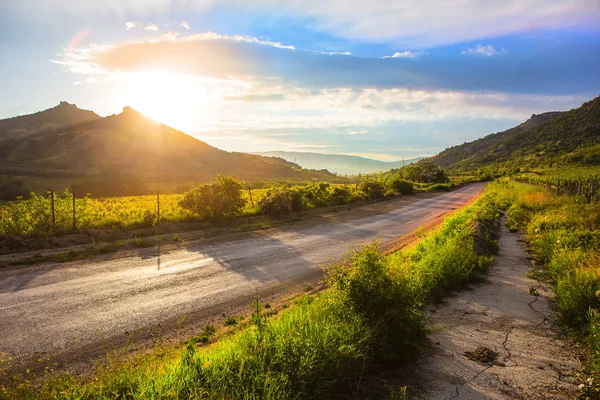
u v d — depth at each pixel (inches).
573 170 2381.9
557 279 272.8
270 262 412.2
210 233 591.2
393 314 166.7
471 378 151.5
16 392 123.2
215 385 124.4
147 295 291.4
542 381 148.6
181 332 224.1
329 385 134.2
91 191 3014.3
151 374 131.7
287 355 138.4
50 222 500.7
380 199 1425.9
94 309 257.1
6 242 416.2
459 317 223.0
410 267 277.4
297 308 208.4
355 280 178.4
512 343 186.1
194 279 339.9
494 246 417.7
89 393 126.1
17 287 297.1
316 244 524.1
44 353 191.2
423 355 171.9
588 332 185.9
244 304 275.7
